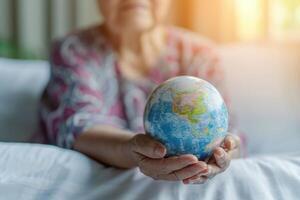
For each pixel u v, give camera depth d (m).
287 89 1.19
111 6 0.86
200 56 0.95
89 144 0.64
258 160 0.60
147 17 0.88
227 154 0.49
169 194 0.53
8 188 0.51
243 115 1.14
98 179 0.55
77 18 1.67
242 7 1.55
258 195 0.52
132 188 0.54
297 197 0.54
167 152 0.49
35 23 1.67
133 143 0.53
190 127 0.48
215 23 1.58
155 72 0.92
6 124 1.07
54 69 0.86
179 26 1.63
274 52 1.28
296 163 0.60
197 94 0.49
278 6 1.52
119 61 0.91
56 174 0.54
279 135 1.11
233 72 1.21
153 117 0.49
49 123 0.79
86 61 0.86
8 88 1.13
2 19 1.67
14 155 0.55
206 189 0.53
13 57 1.66
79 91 0.79
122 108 0.87
